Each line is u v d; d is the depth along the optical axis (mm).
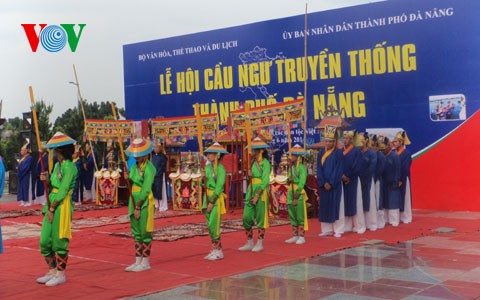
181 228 12195
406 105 15555
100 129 17922
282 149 17625
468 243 9781
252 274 7414
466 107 14664
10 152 31281
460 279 6934
